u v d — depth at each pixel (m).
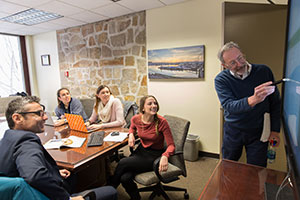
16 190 0.76
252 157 1.41
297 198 0.56
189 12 2.83
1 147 0.98
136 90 3.51
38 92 5.09
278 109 1.34
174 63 3.01
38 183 0.86
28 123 1.12
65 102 2.55
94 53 3.92
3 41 4.60
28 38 4.83
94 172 1.97
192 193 2.02
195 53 2.82
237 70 1.30
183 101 3.06
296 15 0.73
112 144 1.58
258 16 1.73
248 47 1.78
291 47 0.83
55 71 4.62
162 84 3.22
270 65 1.77
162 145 1.77
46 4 2.82
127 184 1.64
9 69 4.73
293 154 0.69
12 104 1.11
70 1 2.72
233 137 1.46
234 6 1.73
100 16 3.44
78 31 4.06
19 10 3.04
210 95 2.83
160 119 1.72
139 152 1.77
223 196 0.85
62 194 0.96
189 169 2.56
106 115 2.28
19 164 0.90
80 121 1.89
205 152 2.97
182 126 1.73
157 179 1.55
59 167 1.27
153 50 3.17
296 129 0.66
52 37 4.51
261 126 1.36
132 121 1.85
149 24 3.19
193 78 2.92
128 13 3.33
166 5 2.98
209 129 2.90
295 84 0.71
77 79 4.27
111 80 3.78
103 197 1.33
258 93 1.01
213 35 2.69
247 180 0.96
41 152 0.99
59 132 1.93
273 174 0.99
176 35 2.98
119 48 3.59
